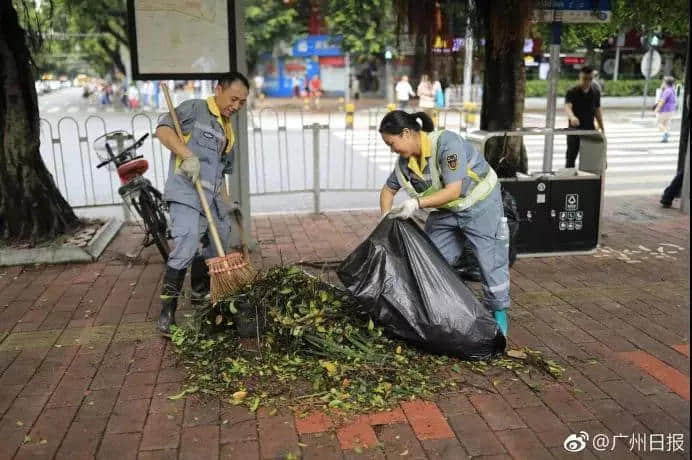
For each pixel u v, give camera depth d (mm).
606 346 4262
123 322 4684
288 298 4180
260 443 3182
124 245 6660
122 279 5629
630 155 14641
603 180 6191
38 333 4512
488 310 4227
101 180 11164
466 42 6965
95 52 34844
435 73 7035
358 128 19531
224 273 4105
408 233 3979
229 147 4500
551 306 4969
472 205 3969
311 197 9734
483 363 3938
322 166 12758
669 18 8195
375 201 9445
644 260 6129
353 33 30453
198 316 4250
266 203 9320
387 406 3486
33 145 6367
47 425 3357
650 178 11383
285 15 31672
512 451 3125
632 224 7578
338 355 3912
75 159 13250
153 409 3494
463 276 5035
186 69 5781
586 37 9523
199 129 4285
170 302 4422
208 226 4449
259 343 4016
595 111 8773
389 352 3982
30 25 6582
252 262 6129
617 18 8312
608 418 3398
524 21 6137
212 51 5789
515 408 3490
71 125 21266
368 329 4078
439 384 3705
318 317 4031
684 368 3943
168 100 4234
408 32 6977
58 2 13188
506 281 4148
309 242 6867
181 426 3332
